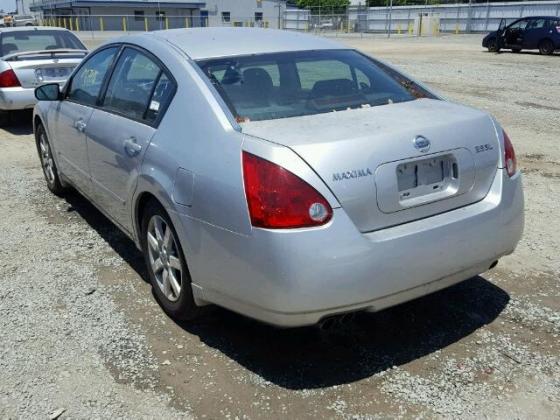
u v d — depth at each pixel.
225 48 3.85
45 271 4.38
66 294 4.02
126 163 3.86
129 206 3.94
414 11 50.44
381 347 3.40
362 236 2.86
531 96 12.51
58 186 6.01
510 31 24.48
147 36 4.24
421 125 3.16
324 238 2.77
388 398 2.96
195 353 3.34
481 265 3.32
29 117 10.38
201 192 3.08
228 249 2.96
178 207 3.24
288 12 54.41
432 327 3.59
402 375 3.14
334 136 2.95
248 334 3.53
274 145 2.88
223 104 3.30
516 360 3.26
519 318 3.68
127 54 4.34
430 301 3.90
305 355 3.32
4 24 46.72
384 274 2.90
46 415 2.85
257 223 2.82
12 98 8.80
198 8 58.66
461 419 2.82
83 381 3.10
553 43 23.12
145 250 3.88
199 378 3.12
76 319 3.70
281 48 3.98
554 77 15.87
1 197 6.12
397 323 3.64
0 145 8.54
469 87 13.89
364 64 4.12
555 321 3.64
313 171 2.81
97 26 53.50
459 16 48.81
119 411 2.88
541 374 3.13
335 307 2.84
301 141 2.89
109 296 4.00
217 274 3.08
